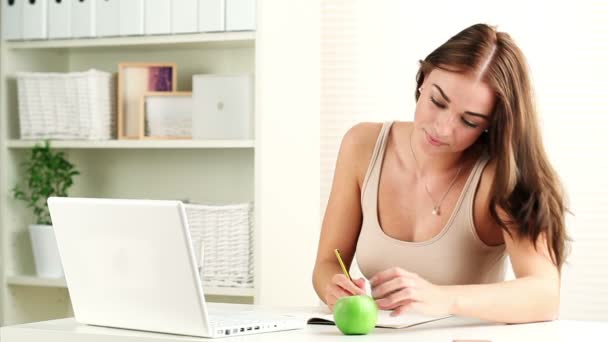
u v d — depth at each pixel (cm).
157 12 311
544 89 348
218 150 338
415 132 217
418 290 170
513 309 180
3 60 331
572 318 348
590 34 345
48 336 167
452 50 195
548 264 197
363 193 223
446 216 212
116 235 162
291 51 325
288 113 322
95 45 321
